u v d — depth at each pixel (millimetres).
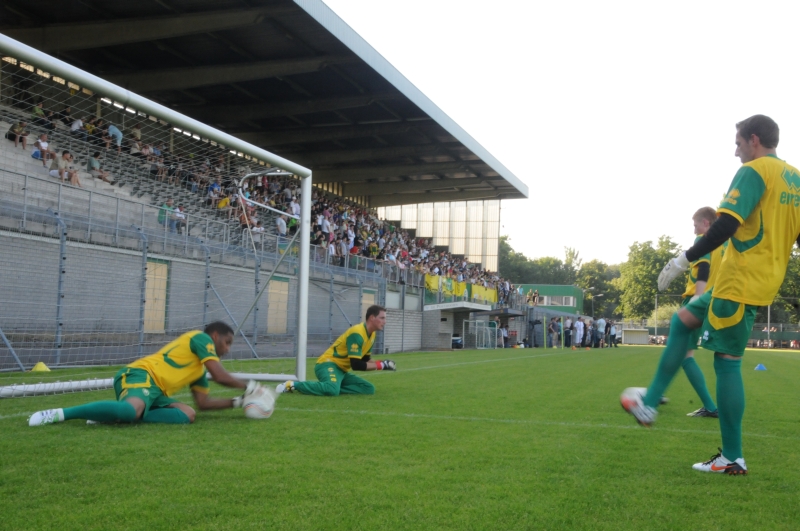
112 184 13398
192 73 20484
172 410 4852
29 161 12273
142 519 2553
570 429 5039
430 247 43625
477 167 34188
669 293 85812
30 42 16953
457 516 2674
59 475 3188
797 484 3346
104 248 12930
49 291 12203
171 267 13812
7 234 11570
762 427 5492
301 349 8367
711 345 3518
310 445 4102
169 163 13234
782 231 3357
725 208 3281
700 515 2785
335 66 21000
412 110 25719
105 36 16812
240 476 3242
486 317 34688
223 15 16703
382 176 34531
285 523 2541
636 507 2879
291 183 23906
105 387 7438
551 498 2982
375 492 3000
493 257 47156
